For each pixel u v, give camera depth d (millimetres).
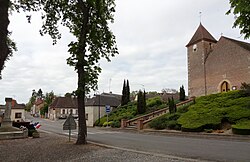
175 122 23141
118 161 8391
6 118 20641
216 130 19078
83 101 13516
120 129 28828
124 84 45375
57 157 9445
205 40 35969
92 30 13469
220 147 12086
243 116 18859
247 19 6266
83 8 13352
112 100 46469
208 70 34406
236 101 22125
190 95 37094
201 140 15859
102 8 13461
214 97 26547
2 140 16578
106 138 18047
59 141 15031
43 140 16062
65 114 75062
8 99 21047
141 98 36000
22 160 9141
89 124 41406
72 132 24641
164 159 8617
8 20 4738
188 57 38344
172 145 13328
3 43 4578
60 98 78438
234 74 30250
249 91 23344
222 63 32250
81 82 12875
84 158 9047
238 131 16938
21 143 14680
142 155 9531
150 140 16328
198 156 9508
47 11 12945
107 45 13922
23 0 10031
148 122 27750
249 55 28469
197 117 21875
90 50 13508
